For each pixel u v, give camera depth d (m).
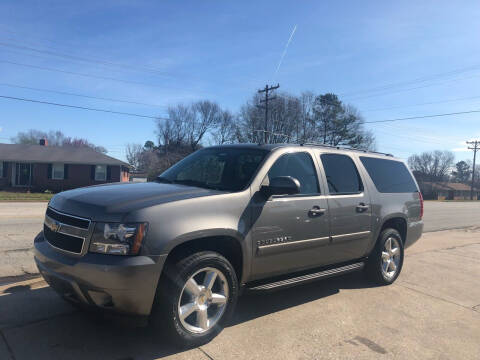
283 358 3.37
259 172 4.06
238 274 3.89
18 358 3.15
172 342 3.38
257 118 44.34
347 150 5.41
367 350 3.62
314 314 4.43
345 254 4.99
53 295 4.57
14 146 35.09
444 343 3.86
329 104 47.28
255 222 3.86
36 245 3.72
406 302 5.01
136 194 3.54
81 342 3.46
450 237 11.30
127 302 3.09
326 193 4.68
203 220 3.45
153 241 3.13
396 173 6.16
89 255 3.12
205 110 55.16
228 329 3.91
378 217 5.42
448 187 86.75
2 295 4.55
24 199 23.70
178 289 3.30
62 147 36.31
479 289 5.74
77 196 3.59
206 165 4.55
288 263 4.25
